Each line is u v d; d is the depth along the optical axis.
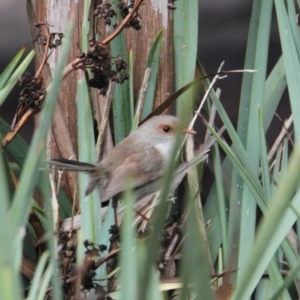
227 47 10.33
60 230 5.21
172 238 5.23
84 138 5.81
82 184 5.68
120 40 6.39
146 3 6.63
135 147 5.64
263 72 6.38
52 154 6.54
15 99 10.36
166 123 5.75
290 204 4.55
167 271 5.63
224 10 10.30
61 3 6.50
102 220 6.12
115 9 6.28
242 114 6.45
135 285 2.63
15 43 10.44
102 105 6.41
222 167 6.68
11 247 2.33
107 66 5.66
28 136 10.41
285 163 6.16
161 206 2.38
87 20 6.16
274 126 10.45
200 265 2.31
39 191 6.04
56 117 6.16
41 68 5.76
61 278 4.46
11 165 6.43
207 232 6.31
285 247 5.39
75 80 6.54
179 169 5.77
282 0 6.16
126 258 2.65
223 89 10.35
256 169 6.21
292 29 6.21
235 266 5.78
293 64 6.05
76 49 6.54
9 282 2.30
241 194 6.13
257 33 6.46
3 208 2.29
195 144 6.84
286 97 10.41
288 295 5.25
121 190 5.18
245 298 4.70
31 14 5.99
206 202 6.51
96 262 4.83
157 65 6.48
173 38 6.69
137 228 5.73
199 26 10.34
